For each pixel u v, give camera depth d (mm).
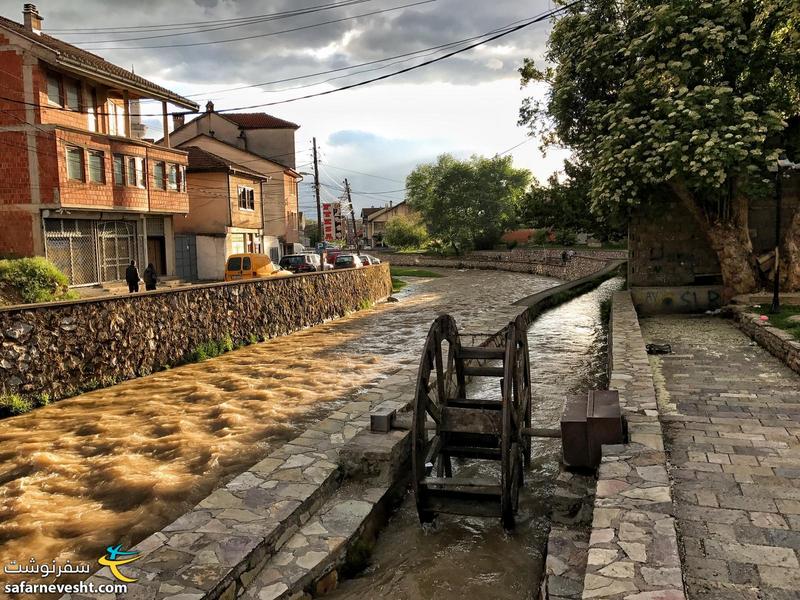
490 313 20766
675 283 18469
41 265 18750
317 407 10547
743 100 13617
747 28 14844
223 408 10312
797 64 14539
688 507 4773
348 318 24281
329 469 6660
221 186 33938
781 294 15484
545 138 23703
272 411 10234
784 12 13797
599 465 5715
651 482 5070
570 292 27766
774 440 6266
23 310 10375
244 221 36062
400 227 86125
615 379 8445
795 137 15562
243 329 17109
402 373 11141
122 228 25922
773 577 3805
